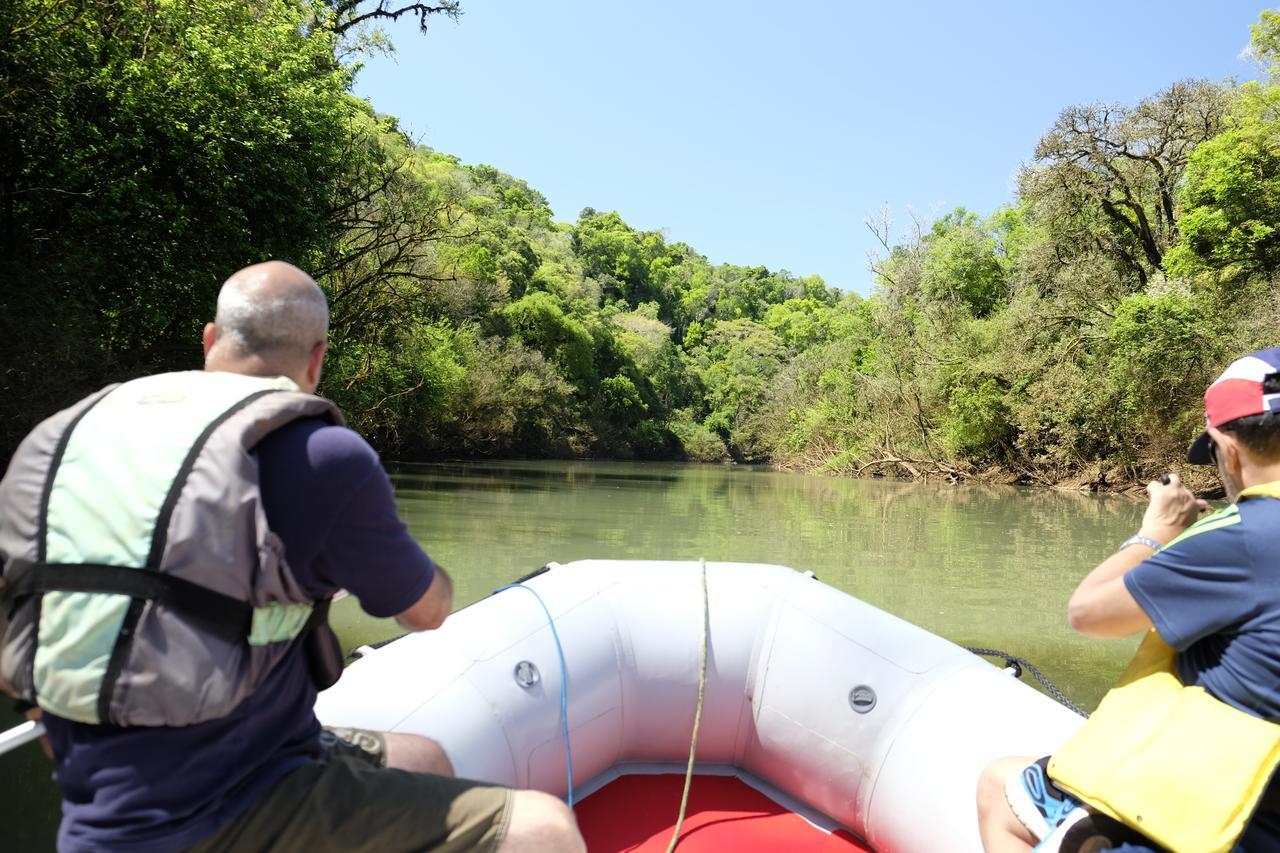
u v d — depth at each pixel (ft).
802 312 272.92
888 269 122.93
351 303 58.90
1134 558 4.80
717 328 261.24
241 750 4.04
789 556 33.22
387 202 58.70
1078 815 4.55
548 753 8.10
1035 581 29.04
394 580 4.21
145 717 3.72
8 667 3.87
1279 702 4.09
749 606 9.19
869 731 8.19
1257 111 72.02
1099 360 78.59
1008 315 89.45
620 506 53.06
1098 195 89.51
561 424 148.46
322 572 4.15
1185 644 4.32
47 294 34.42
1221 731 4.17
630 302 290.15
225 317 4.61
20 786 10.09
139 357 40.65
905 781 7.73
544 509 48.52
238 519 3.86
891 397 105.70
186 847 3.86
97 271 35.94
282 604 4.04
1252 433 4.49
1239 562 4.20
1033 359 84.28
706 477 101.09
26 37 32.83
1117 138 86.22
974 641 20.36
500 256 170.30
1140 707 4.54
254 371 4.58
